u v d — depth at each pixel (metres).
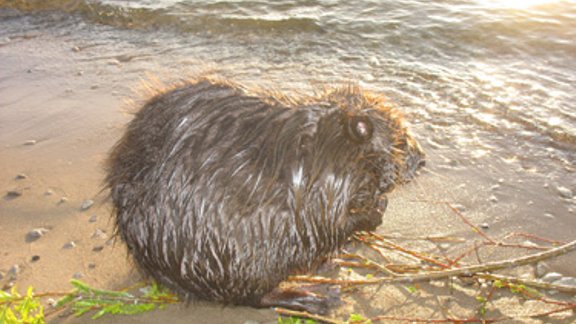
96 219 1.78
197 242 1.42
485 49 2.68
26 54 2.86
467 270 1.54
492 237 1.75
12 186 1.91
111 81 2.50
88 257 1.67
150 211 1.43
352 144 1.43
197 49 2.84
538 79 2.38
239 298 1.50
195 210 1.41
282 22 3.03
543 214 1.80
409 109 2.22
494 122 2.14
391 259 1.69
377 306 1.56
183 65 2.64
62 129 2.16
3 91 2.45
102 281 1.61
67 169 1.97
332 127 1.43
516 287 1.57
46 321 1.52
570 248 1.55
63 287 1.60
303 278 1.60
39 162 2.01
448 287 1.61
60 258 1.67
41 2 3.58
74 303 1.54
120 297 1.51
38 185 1.91
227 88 1.47
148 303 1.53
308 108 1.44
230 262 1.43
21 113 2.26
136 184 1.44
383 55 2.68
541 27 2.81
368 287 1.61
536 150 2.02
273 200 1.41
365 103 1.49
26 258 1.68
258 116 1.43
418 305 1.56
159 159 1.42
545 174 1.93
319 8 3.20
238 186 1.40
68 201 1.85
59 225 1.77
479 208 1.83
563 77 2.39
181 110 1.44
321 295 1.58
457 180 1.92
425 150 2.03
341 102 1.47
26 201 1.85
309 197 1.42
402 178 1.53
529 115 2.16
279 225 1.42
